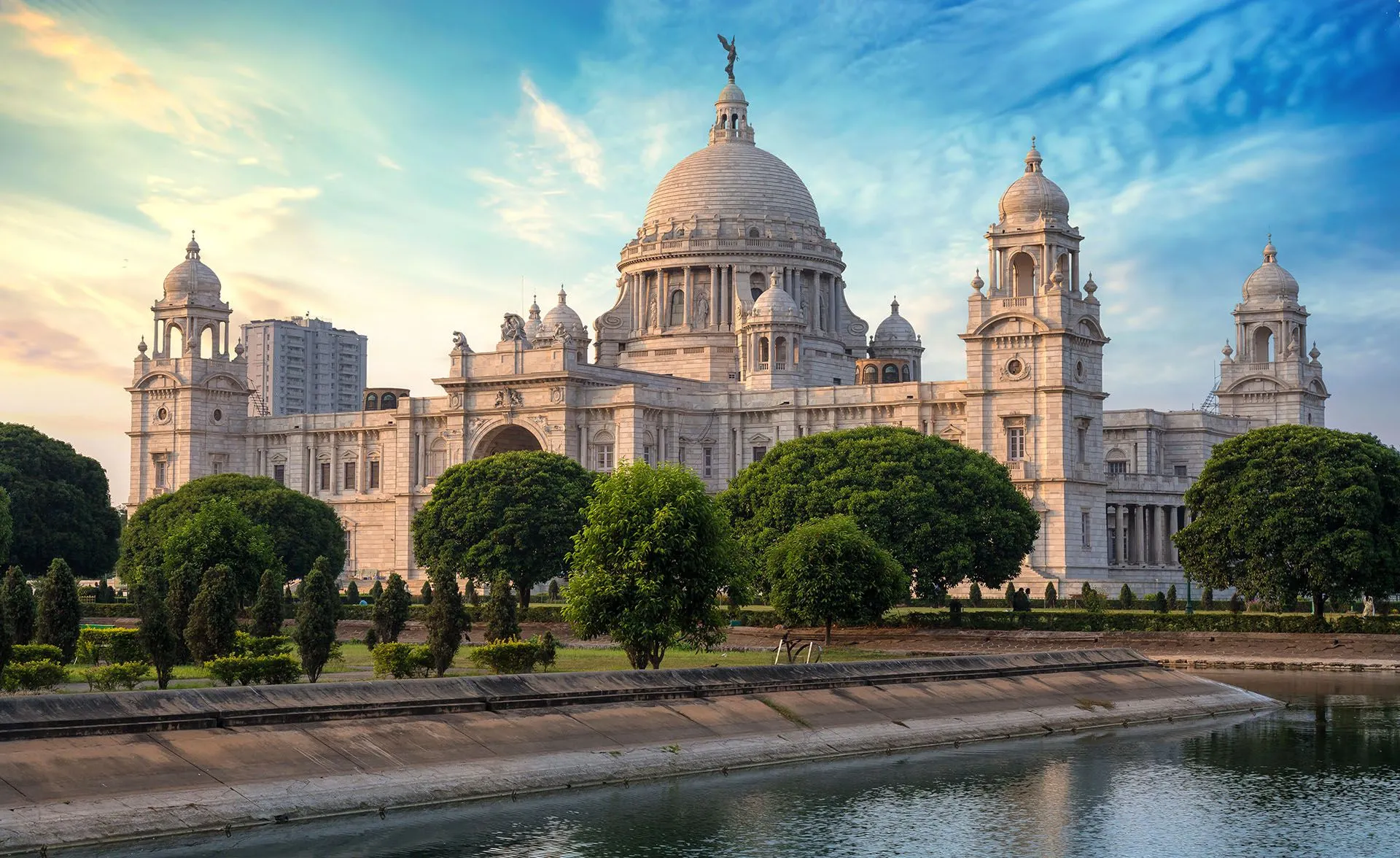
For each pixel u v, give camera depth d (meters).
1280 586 146.25
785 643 130.75
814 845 74.88
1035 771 91.06
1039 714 108.12
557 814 78.44
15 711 72.88
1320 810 82.00
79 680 103.00
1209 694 118.25
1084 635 147.75
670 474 108.19
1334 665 136.25
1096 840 76.38
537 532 181.25
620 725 90.69
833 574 127.25
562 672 102.69
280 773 76.81
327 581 106.44
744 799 82.69
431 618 109.25
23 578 112.19
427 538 186.75
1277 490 148.25
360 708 83.31
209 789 74.00
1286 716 110.81
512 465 185.38
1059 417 198.62
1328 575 143.75
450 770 81.44
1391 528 145.75
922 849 74.56
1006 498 167.00
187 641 109.50
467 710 87.38
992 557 163.75
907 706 103.88
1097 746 99.88
